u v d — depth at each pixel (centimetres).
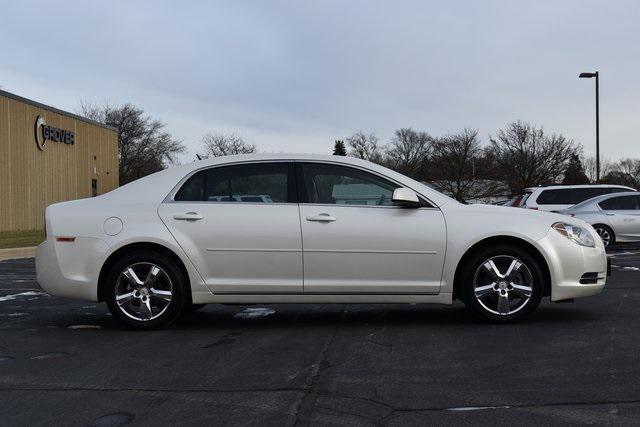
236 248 594
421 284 595
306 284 593
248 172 616
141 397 407
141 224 599
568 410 374
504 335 570
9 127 2716
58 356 516
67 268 602
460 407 381
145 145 6881
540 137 5881
